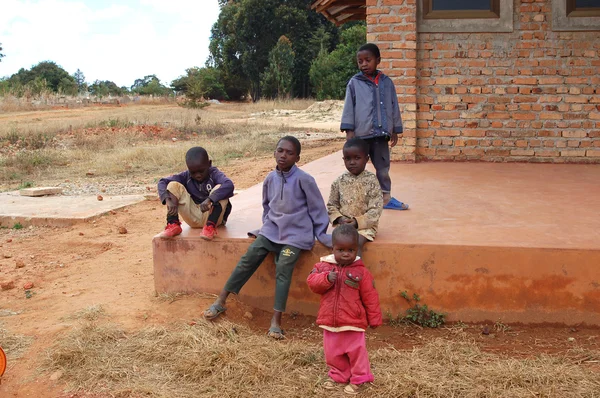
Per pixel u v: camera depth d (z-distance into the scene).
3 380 3.90
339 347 3.75
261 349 4.15
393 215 5.54
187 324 4.57
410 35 8.55
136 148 17.23
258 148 17.78
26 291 5.65
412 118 8.76
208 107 44.22
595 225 5.04
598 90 8.56
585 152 8.71
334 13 11.51
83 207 9.36
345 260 3.68
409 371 3.85
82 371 3.95
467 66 8.76
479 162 8.91
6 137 19.77
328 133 23.05
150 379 3.87
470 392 3.61
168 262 5.13
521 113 8.77
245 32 56.53
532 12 8.54
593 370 3.89
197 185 5.21
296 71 56.41
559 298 4.48
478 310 4.60
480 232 4.88
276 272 4.58
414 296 4.64
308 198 4.71
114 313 4.87
